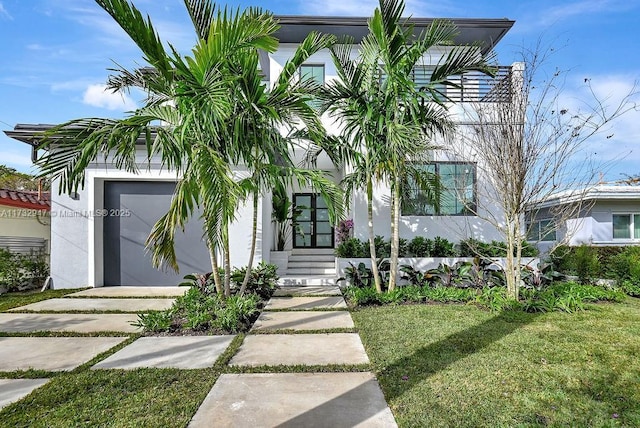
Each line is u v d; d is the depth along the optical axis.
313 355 4.69
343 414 3.20
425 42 7.61
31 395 3.55
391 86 7.57
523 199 7.69
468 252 10.30
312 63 11.82
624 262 9.68
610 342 5.14
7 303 8.07
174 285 10.55
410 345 5.02
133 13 5.06
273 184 7.72
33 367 4.33
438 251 10.44
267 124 6.84
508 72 8.91
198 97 5.59
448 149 9.48
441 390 3.66
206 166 5.50
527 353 4.70
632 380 3.91
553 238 12.59
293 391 3.65
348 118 8.44
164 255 6.50
